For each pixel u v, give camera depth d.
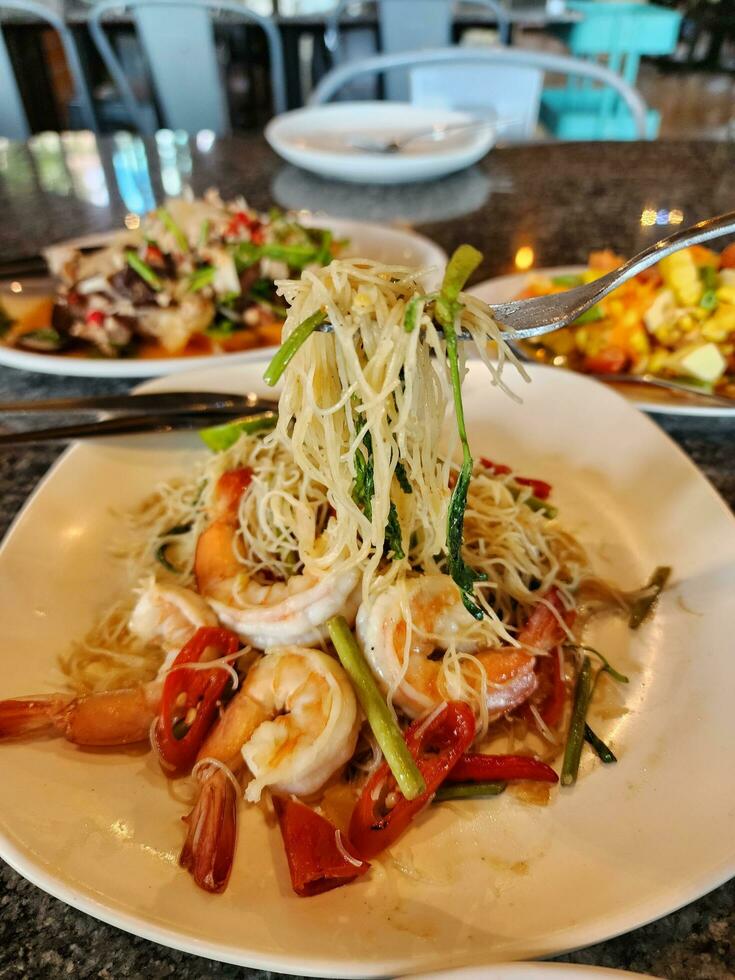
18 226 0.58
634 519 0.29
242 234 0.45
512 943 0.16
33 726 0.21
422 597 0.23
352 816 0.21
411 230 0.58
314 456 0.24
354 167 0.61
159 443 0.33
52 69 1.23
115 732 0.21
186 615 0.24
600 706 0.23
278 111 1.03
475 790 0.20
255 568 0.27
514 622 0.27
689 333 0.38
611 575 0.27
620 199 0.62
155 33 0.93
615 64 1.24
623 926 0.17
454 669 0.23
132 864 0.18
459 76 0.82
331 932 0.17
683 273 0.38
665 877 0.17
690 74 1.53
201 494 0.30
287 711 0.22
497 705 0.23
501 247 0.55
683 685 0.23
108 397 0.34
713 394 0.36
